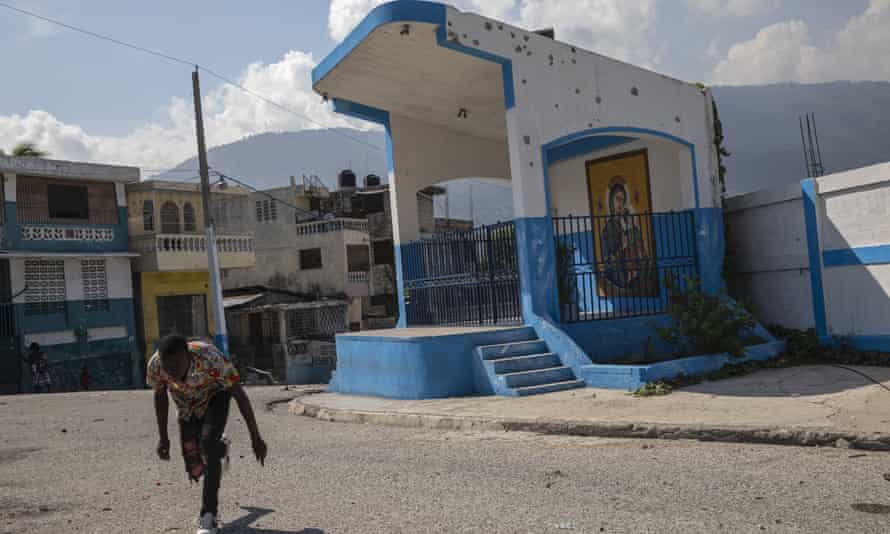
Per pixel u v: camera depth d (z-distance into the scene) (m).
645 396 9.30
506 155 17.22
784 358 11.61
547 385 10.34
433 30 11.17
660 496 5.02
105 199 28.25
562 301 12.11
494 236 12.59
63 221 26.77
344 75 13.21
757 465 5.83
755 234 13.50
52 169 26.08
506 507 4.93
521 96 11.77
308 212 44.12
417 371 10.65
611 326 11.98
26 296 25.45
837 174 11.57
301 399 11.98
